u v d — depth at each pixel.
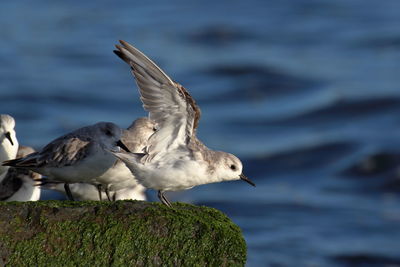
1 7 36.31
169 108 8.02
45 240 7.52
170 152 8.41
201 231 7.64
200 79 25.34
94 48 29.30
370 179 18.42
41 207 7.62
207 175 8.59
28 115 21.77
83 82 24.98
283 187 18.02
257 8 36.53
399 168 18.67
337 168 18.94
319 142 20.19
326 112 22.28
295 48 29.34
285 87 24.59
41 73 25.75
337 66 26.72
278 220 16.25
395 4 37.03
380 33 31.08
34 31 31.80
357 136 20.52
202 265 7.62
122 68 26.80
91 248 7.55
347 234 15.66
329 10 36.03
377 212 16.73
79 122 21.33
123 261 7.57
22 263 7.47
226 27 32.16
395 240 15.38
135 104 23.11
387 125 21.23
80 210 7.64
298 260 14.37
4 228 7.51
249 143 20.25
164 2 38.19
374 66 26.66
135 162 8.38
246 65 26.44
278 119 22.00
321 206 17.05
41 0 38.12
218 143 20.20
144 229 7.60
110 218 7.61
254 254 14.53
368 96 22.98
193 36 31.14
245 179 8.88
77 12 35.56
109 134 9.27
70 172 9.20
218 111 22.72
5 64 26.77
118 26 33.09
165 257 7.61
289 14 35.25
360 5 36.91
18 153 11.35
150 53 28.39
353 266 14.39
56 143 9.26
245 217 16.36
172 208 7.90
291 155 19.59
